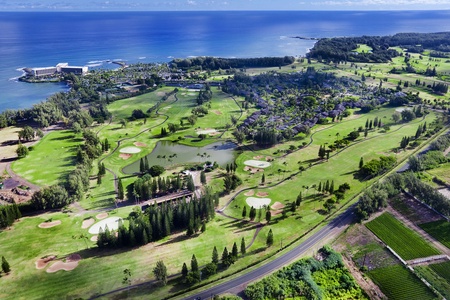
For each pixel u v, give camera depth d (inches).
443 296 3941.9
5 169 7012.8
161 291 4025.6
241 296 3954.2
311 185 6441.9
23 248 4756.4
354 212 5497.1
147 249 4753.9
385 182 5974.4
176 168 7239.2
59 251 4704.7
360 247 4766.2
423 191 5654.5
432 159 7062.0
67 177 6688.0
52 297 3944.4
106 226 4763.8
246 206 5807.1
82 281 4173.2
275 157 7706.7
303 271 4222.4
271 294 3951.8
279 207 5757.9
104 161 7539.4
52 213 5605.3
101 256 4611.2
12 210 5280.5
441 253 4613.7
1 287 4084.6
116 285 4119.1
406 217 5364.2
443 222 5187.0
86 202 5949.8
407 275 4249.5
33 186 6373.0
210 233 5098.4
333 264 4399.6
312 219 5408.5
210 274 4222.4
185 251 4702.3
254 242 4884.4
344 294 4001.0
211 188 6131.9
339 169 7066.9
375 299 3932.1
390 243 4813.0
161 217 4987.7
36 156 7632.9
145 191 5964.6
